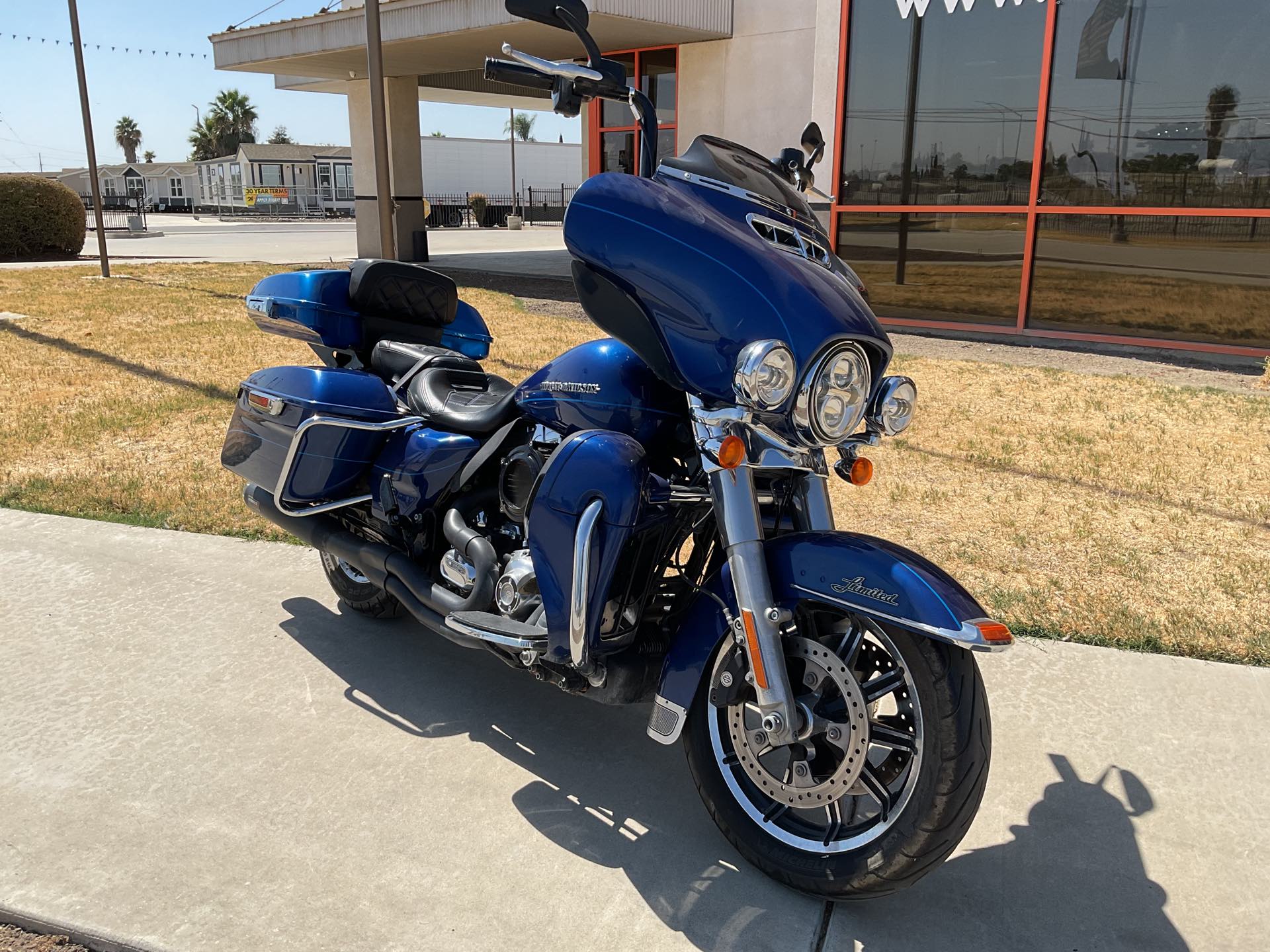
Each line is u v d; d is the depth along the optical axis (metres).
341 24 17.28
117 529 5.11
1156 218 10.27
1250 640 3.94
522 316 11.70
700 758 2.76
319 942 2.40
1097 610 4.19
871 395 2.65
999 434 6.84
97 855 2.69
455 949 2.39
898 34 11.42
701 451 2.63
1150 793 3.04
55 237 22.61
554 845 2.79
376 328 4.01
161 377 8.34
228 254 23.66
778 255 2.61
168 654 3.86
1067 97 10.54
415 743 3.29
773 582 2.56
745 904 2.58
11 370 8.48
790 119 14.93
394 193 21.33
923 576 2.38
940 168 11.49
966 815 2.35
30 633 3.99
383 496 3.58
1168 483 5.81
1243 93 9.63
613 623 2.79
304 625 4.15
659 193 2.75
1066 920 2.53
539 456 3.08
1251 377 8.91
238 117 91.06
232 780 3.05
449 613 3.24
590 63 2.85
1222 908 2.57
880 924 2.52
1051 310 11.06
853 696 2.48
